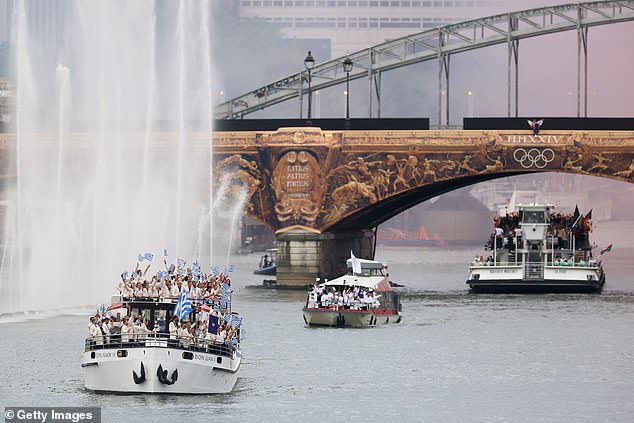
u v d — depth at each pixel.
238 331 179.00
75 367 194.50
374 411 165.50
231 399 170.38
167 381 164.62
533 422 160.50
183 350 165.00
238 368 179.75
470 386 184.62
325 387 181.50
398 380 188.88
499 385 185.62
